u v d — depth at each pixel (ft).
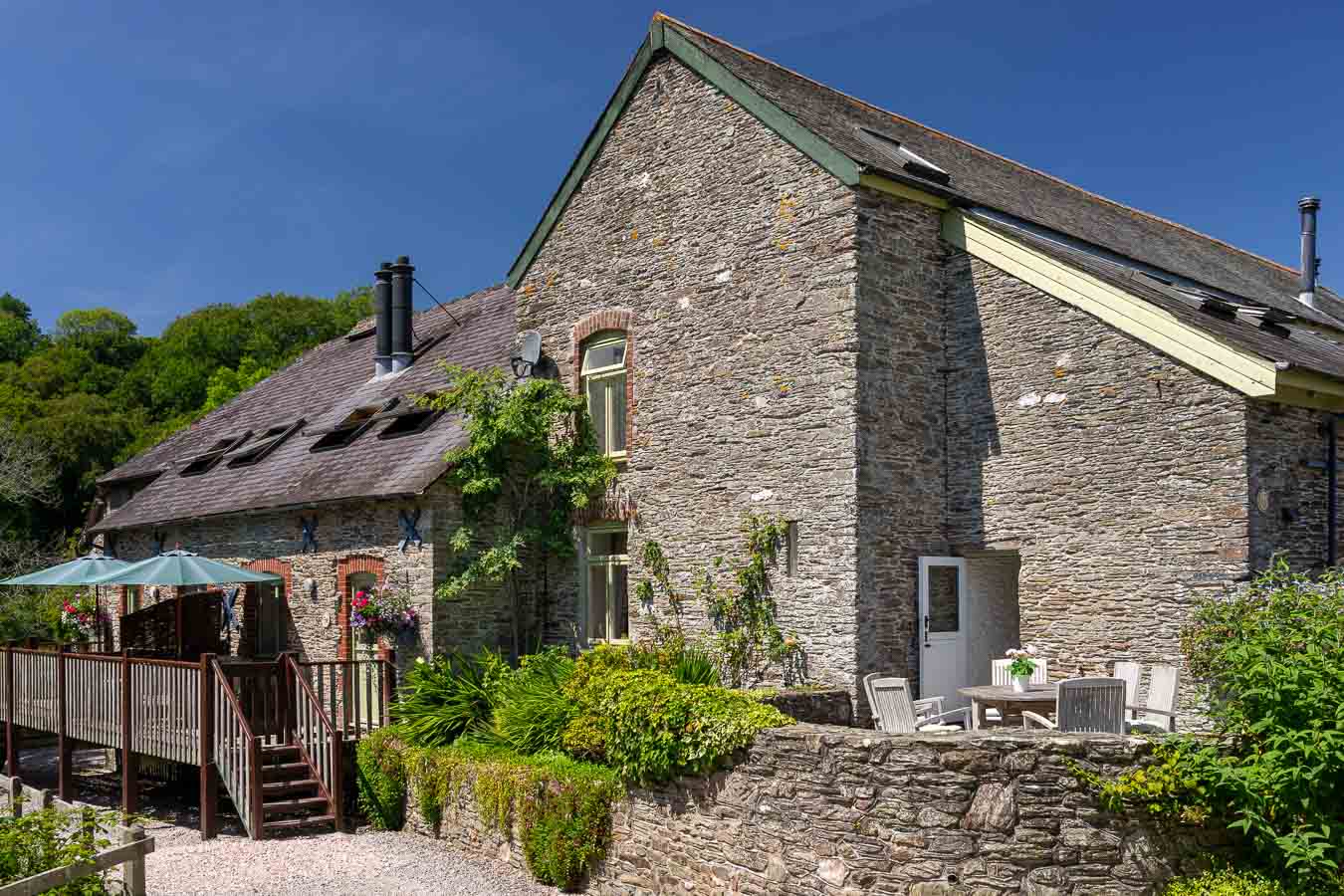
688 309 46.09
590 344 51.08
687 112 46.68
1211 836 25.27
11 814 29.84
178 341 165.58
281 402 78.69
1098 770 25.25
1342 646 24.88
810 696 36.81
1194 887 24.38
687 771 30.78
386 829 41.83
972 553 42.11
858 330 39.68
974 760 25.77
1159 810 24.93
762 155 43.29
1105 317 37.96
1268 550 35.17
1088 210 59.98
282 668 44.73
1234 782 24.30
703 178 45.80
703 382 45.24
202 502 66.23
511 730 38.50
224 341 166.09
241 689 43.55
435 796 39.29
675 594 45.55
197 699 42.93
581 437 50.65
